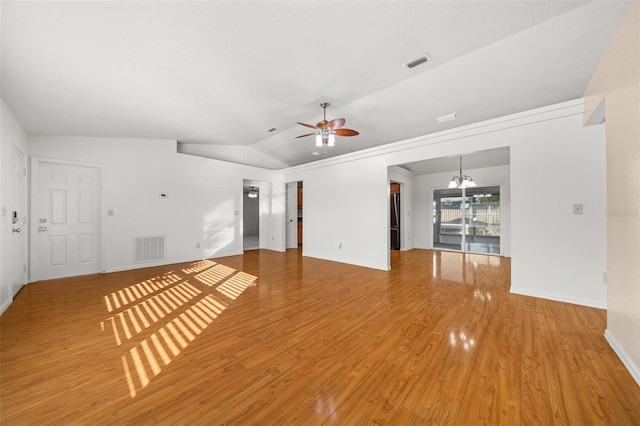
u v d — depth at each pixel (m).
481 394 1.56
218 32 2.14
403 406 1.47
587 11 2.04
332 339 2.28
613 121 2.01
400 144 4.72
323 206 6.15
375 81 3.10
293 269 5.03
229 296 3.44
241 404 1.50
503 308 2.96
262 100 3.56
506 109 3.58
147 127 4.39
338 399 1.54
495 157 6.06
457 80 3.06
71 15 1.81
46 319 2.69
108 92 3.03
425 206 7.70
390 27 2.17
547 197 3.24
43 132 4.01
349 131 3.43
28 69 2.42
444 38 2.34
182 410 1.45
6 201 3.00
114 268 4.73
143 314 2.83
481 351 2.05
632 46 1.69
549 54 2.54
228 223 6.48
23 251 3.81
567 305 3.03
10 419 1.37
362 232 5.37
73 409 1.45
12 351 2.07
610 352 2.01
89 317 2.74
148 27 2.02
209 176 6.10
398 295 3.47
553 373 1.76
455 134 4.03
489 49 2.52
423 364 1.88
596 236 2.96
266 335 2.36
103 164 4.61
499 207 6.57
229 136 5.45
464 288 3.77
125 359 1.96
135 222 4.97
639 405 1.46
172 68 2.64
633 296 1.74
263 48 2.39
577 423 1.34
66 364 1.89
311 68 2.78
